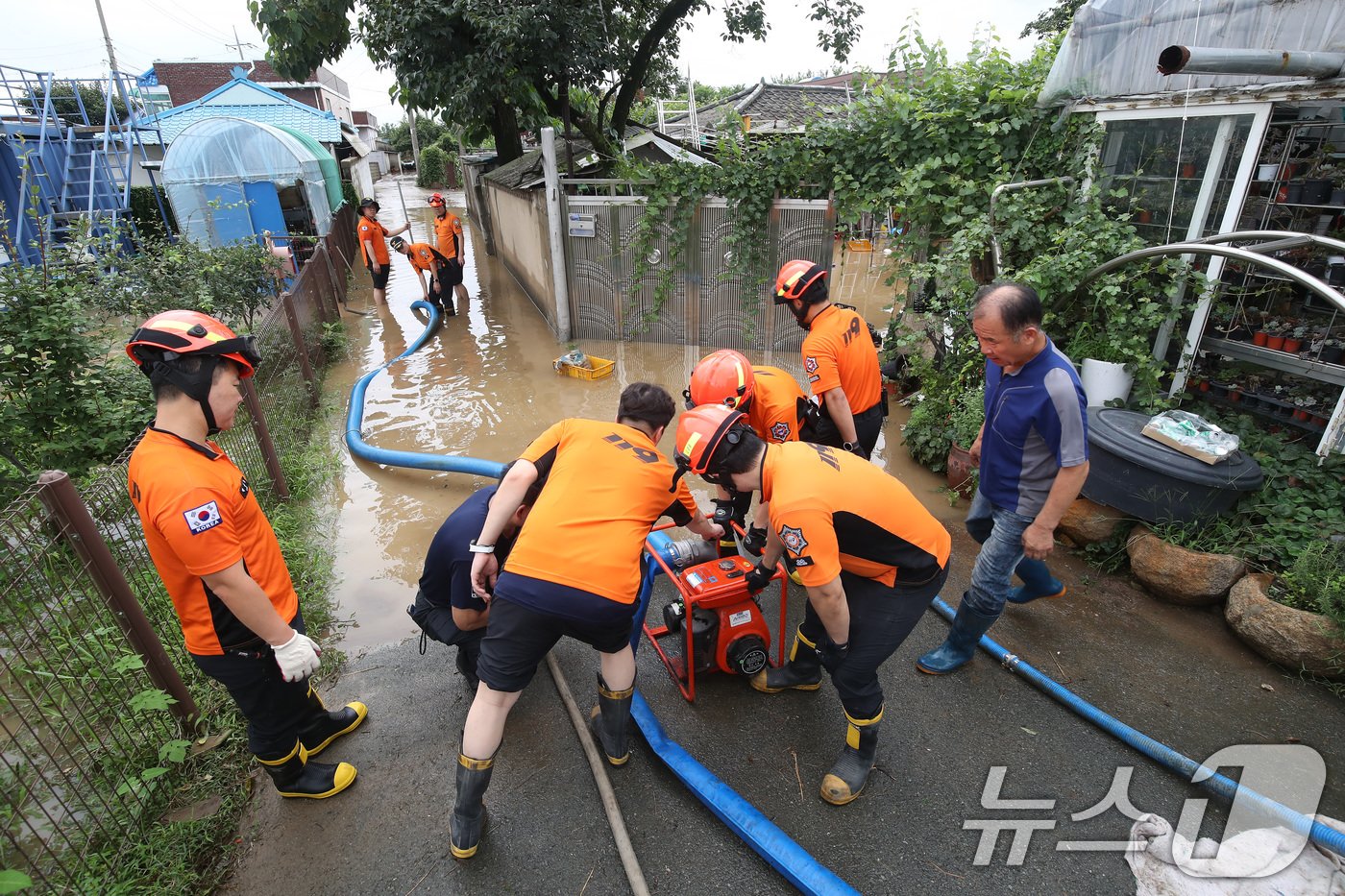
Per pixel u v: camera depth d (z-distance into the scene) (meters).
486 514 2.75
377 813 2.57
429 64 10.26
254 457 4.47
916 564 2.34
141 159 14.98
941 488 4.96
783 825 2.51
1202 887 2.24
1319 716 2.92
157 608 3.03
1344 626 2.97
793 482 2.22
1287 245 3.86
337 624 3.66
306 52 11.63
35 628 2.46
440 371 7.69
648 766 2.75
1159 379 4.71
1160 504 3.60
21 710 2.66
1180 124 4.48
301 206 14.45
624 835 2.39
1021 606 3.67
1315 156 4.39
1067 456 2.54
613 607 2.26
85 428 4.30
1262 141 4.11
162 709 2.59
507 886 2.31
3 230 4.81
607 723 2.63
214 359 2.08
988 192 5.48
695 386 3.15
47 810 2.37
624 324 8.40
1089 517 3.97
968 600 3.03
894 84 6.17
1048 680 3.09
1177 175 4.58
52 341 4.21
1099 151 4.98
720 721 2.98
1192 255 4.48
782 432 3.32
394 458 5.20
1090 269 4.63
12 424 4.11
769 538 2.65
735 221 7.30
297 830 2.51
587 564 2.23
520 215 10.89
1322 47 3.84
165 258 6.84
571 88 12.75
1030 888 2.28
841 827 2.50
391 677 3.26
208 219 11.19
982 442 2.90
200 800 2.59
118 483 2.90
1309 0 3.83
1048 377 2.55
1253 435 4.17
